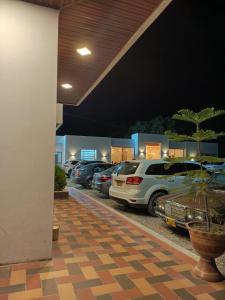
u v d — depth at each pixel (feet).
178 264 11.95
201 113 11.49
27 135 11.83
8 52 11.69
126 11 13.32
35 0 11.99
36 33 12.13
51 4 12.32
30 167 11.82
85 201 28.86
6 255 11.41
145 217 22.98
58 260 12.10
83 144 91.81
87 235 15.99
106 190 32.12
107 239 15.28
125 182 23.82
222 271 12.07
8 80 11.64
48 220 12.05
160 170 23.86
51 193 12.13
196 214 15.37
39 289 9.64
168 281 10.41
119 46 17.03
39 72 12.10
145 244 14.49
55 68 12.35
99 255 12.84
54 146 12.26
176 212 17.07
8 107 11.60
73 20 14.11
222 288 10.00
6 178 11.46
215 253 10.46
